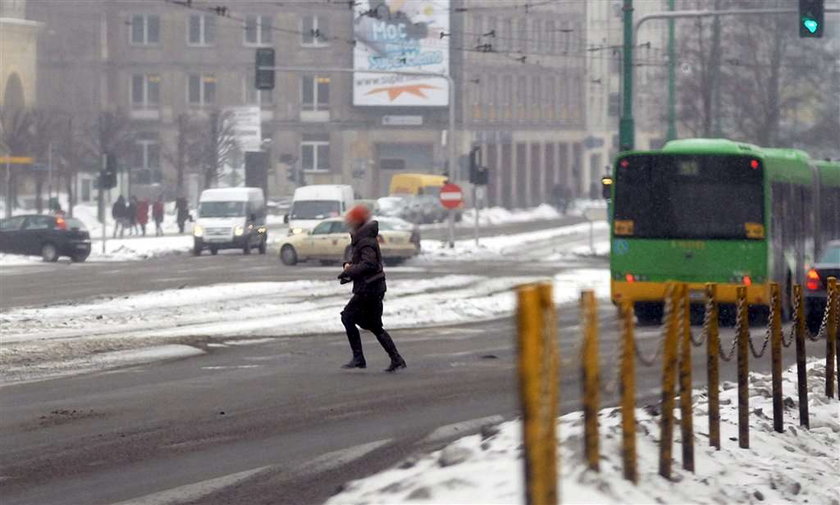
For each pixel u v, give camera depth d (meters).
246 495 27.48
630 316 24.02
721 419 34.34
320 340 62.22
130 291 93.44
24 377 47.38
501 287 101.88
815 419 36.75
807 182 86.19
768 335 33.88
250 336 63.38
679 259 74.25
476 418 38.31
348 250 67.88
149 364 51.69
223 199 160.12
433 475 23.81
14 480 29.12
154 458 31.72
